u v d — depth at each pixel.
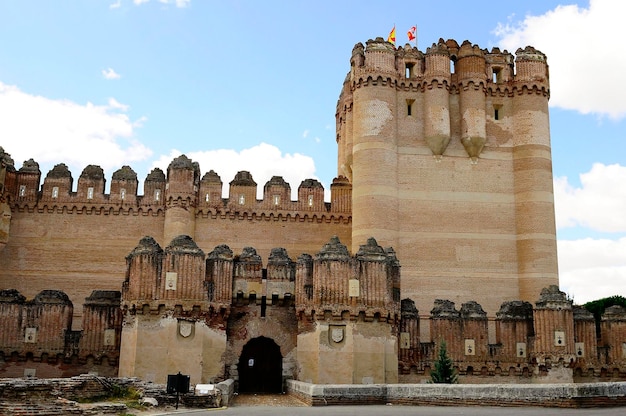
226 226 58.25
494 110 58.81
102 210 57.25
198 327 37.03
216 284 38.22
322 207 59.56
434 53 58.06
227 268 38.75
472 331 43.66
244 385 42.25
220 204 58.38
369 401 30.28
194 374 36.50
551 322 42.66
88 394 27.92
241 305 39.56
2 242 55.56
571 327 42.75
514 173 57.56
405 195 56.09
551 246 55.56
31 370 41.44
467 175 57.03
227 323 39.06
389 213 54.84
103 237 56.91
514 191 57.22
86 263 56.31
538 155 57.16
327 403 29.97
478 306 44.69
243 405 31.12
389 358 38.03
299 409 27.72
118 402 27.53
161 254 37.44
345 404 30.03
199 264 37.59
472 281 54.97
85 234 56.88
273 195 59.16
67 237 56.69
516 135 58.09
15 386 26.00
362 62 58.38
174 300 36.69
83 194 57.50
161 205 57.69
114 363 41.66
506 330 44.09
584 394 26.61
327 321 37.38
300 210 59.19
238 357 38.84
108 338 41.97
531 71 58.78
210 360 37.38
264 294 39.50
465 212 56.28
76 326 54.94
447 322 43.53
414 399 30.03
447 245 55.47
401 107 57.88
